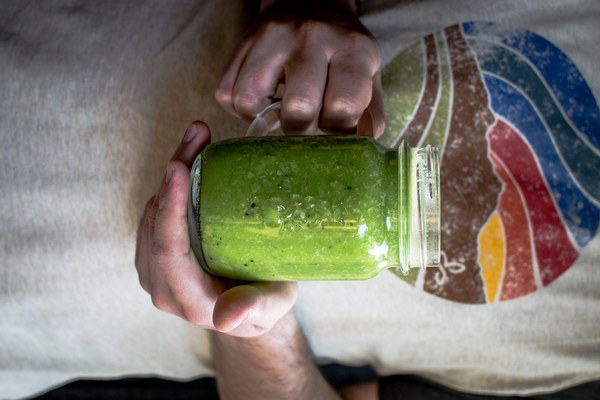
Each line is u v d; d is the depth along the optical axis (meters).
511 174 0.97
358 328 1.04
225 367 1.02
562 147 0.97
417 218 0.62
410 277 0.99
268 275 0.67
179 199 0.61
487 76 0.97
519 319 1.00
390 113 0.97
